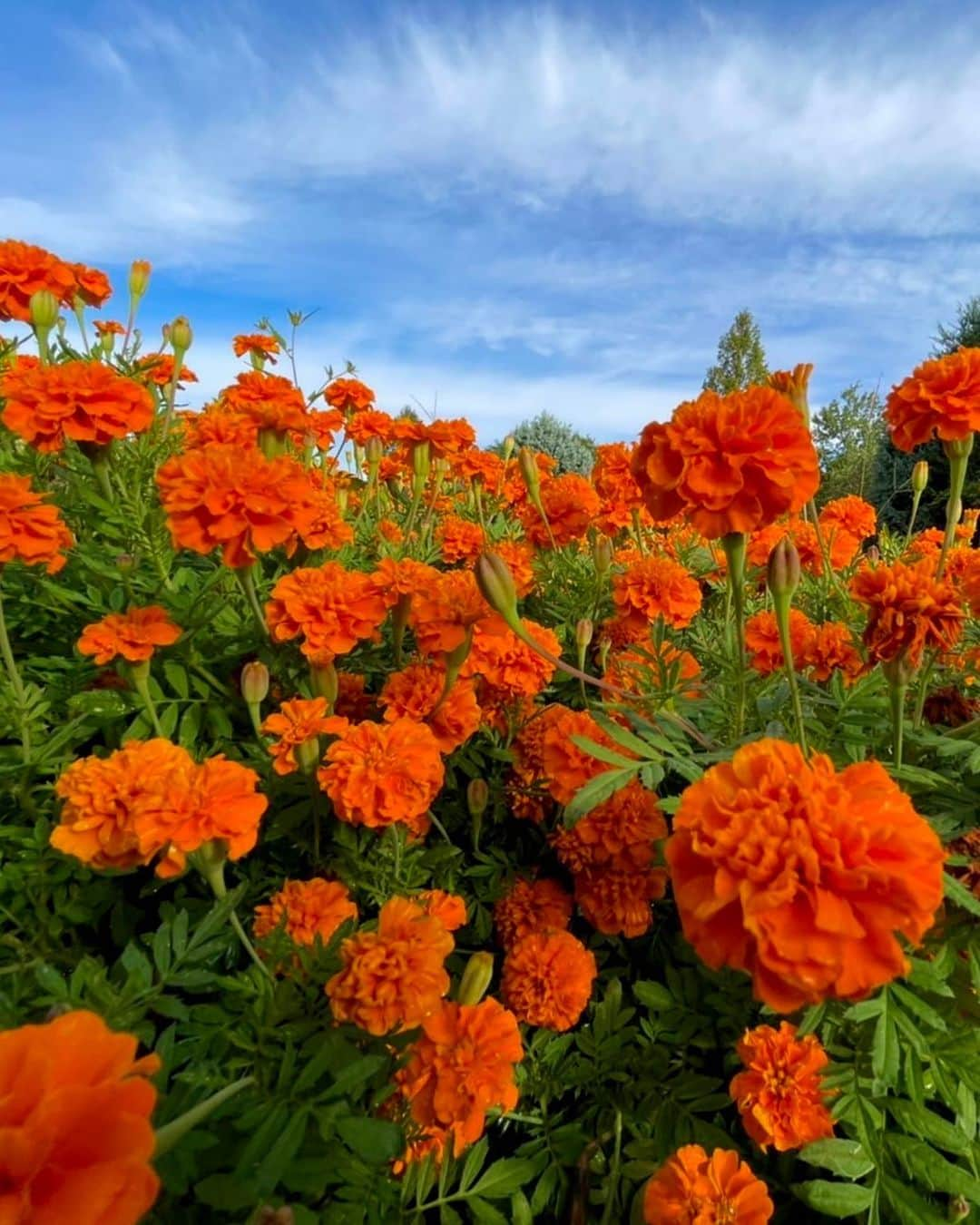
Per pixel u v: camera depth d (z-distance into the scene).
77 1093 0.60
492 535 3.73
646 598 2.52
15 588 2.18
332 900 1.49
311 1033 1.16
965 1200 1.22
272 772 1.79
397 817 1.54
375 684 2.47
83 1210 0.55
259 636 2.12
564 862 1.88
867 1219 1.28
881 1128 1.29
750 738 1.66
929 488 10.23
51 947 1.52
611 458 3.59
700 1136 1.48
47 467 2.59
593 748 1.43
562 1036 1.65
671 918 1.93
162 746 1.31
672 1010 1.64
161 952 1.17
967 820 1.49
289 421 2.46
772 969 0.85
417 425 3.09
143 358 2.82
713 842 0.93
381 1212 1.06
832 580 2.75
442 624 1.79
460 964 1.84
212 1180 0.90
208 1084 1.03
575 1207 1.45
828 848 0.88
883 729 1.71
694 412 1.46
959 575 2.73
